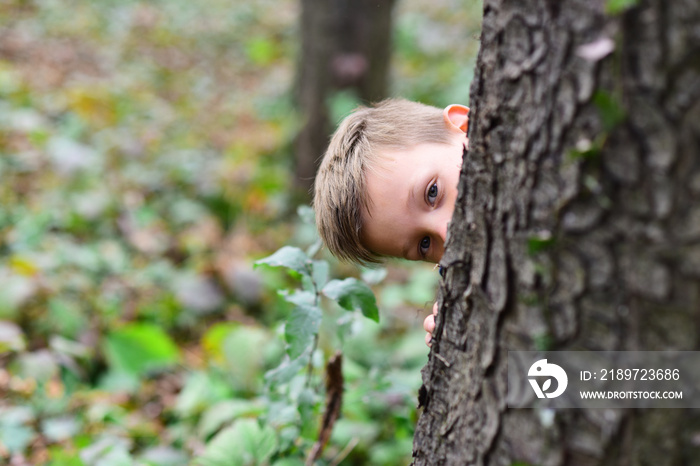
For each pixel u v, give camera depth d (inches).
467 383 44.7
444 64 288.7
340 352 66.6
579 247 36.6
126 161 192.1
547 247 37.5
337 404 68.6
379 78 193.3
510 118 38.9
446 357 47.3
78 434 93.2
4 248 140.0
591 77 34.8
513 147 38.8
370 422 90.4
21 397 101.3
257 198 180.1
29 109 207.6
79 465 75.6
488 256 41.4
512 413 40.6
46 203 157.5
